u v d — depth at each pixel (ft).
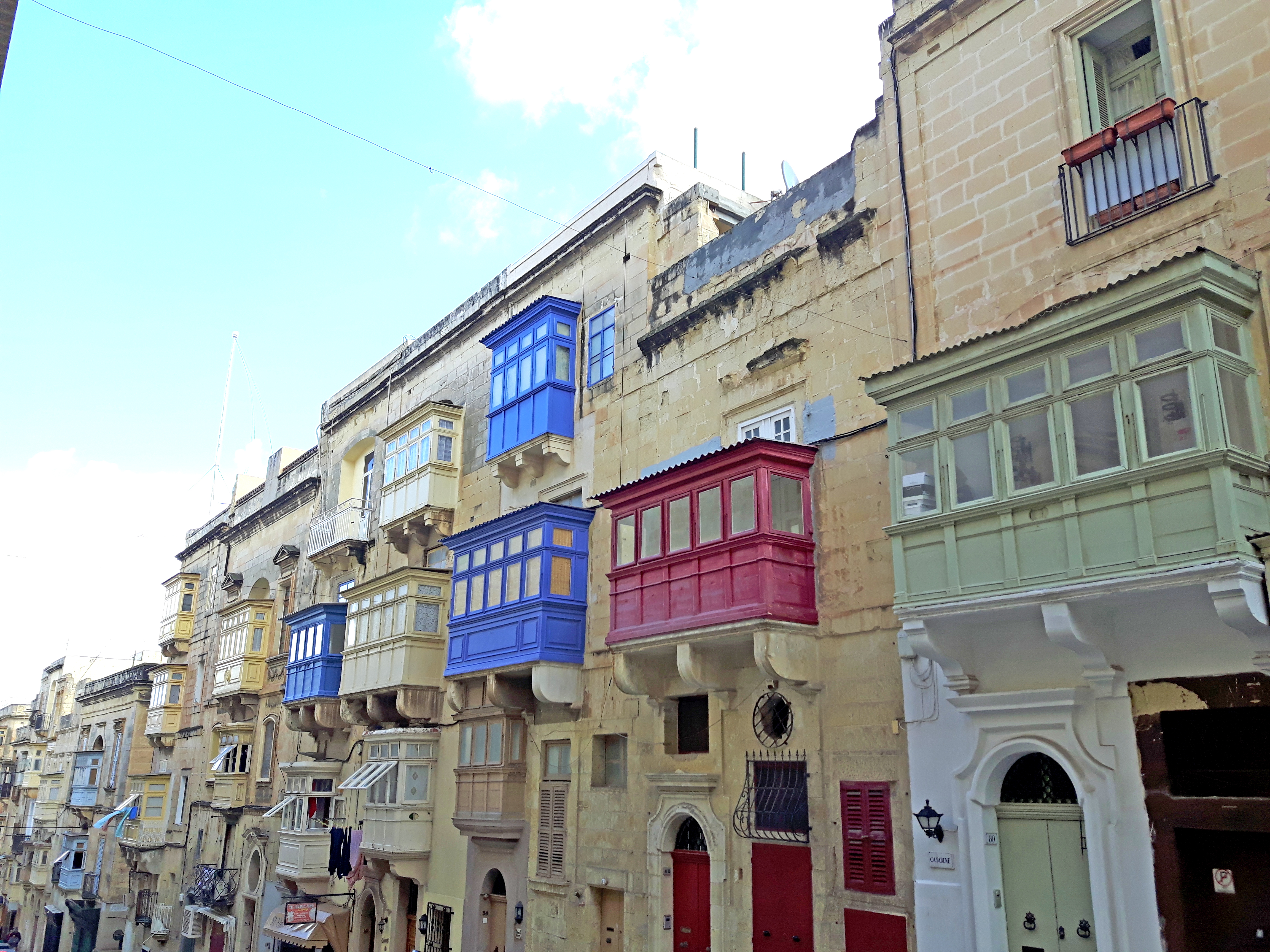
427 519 76.89
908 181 44.39
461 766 67.56
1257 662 28.66
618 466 59.77
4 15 27.66
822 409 46.55
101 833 157.07
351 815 81.00
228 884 101.65
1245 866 29.76
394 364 94.84
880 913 38.93
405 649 71.72
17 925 195.72
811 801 42.65
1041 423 32.89
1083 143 37.14
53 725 203.51
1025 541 32.53
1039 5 40.40
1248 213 32.30
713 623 44.55
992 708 35.65
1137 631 32.12
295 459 115.14
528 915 59.16
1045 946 33.81
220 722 117.19
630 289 62.44
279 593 109.81
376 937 74.79
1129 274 35.24
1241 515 27.91
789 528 44.57
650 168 63.77
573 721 58.70
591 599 59.52
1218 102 33.88
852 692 42.11
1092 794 32.55
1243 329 30.68
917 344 42.34
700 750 50.72
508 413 69.56
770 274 51.13
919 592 35.65
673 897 49.73
